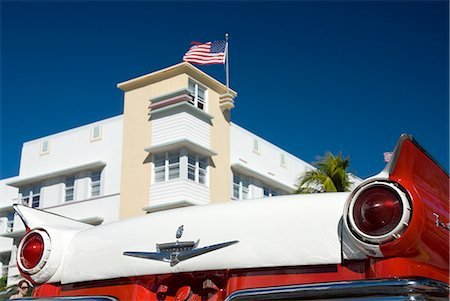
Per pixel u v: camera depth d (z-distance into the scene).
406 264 1.89
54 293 2.79
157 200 28.23
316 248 2.13
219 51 29.91
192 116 28.83
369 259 2.01
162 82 29.88
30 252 2.81
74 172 31.98
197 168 28.83
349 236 1.97
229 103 30.89
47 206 32.56
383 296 1.83
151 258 2.45
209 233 2.34
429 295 1.84
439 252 2.06
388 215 1.88
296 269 2.16
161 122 29.17
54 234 2.81
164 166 28.67
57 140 33.50
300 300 2.01
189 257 2.34
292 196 2.28
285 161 35.69
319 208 2.18
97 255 2.65
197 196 28.17
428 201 1.99
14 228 34.69
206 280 2.32
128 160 30.00
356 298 1.88
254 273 2.23
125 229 2.60
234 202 2.37
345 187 24.11
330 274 2.10
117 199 29.80
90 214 30.47
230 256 2.25
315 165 24.72
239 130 32.19
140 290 2.47
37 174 33.31
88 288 2.67
